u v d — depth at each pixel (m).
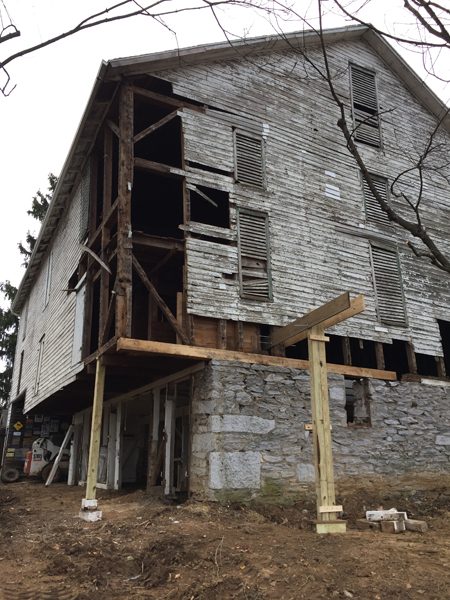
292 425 8.53
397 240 11.72
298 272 9.77
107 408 12.52
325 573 4.40
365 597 3.85
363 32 12.65
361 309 6.86
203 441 7.96
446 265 4.76
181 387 9.88
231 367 8.21
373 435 9.63
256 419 8.19
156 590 4.32
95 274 10.22
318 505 6.46
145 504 8.25
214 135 9.53
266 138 10.26
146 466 13.71
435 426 10.56
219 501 7.45
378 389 10.06
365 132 12.18
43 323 14.69
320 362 7.11
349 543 5.44
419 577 4.20
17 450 18.12
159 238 8.43
